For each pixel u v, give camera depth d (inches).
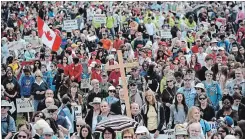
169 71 1320.1
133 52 1700.3
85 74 1449.3
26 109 1246.9
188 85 1143.6
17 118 1253.7
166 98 1234.0
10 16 2429.9
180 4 2741.1
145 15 2420.0
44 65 1444.4
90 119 1066.7
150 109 1094.4
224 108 1120.8
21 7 2689.5
